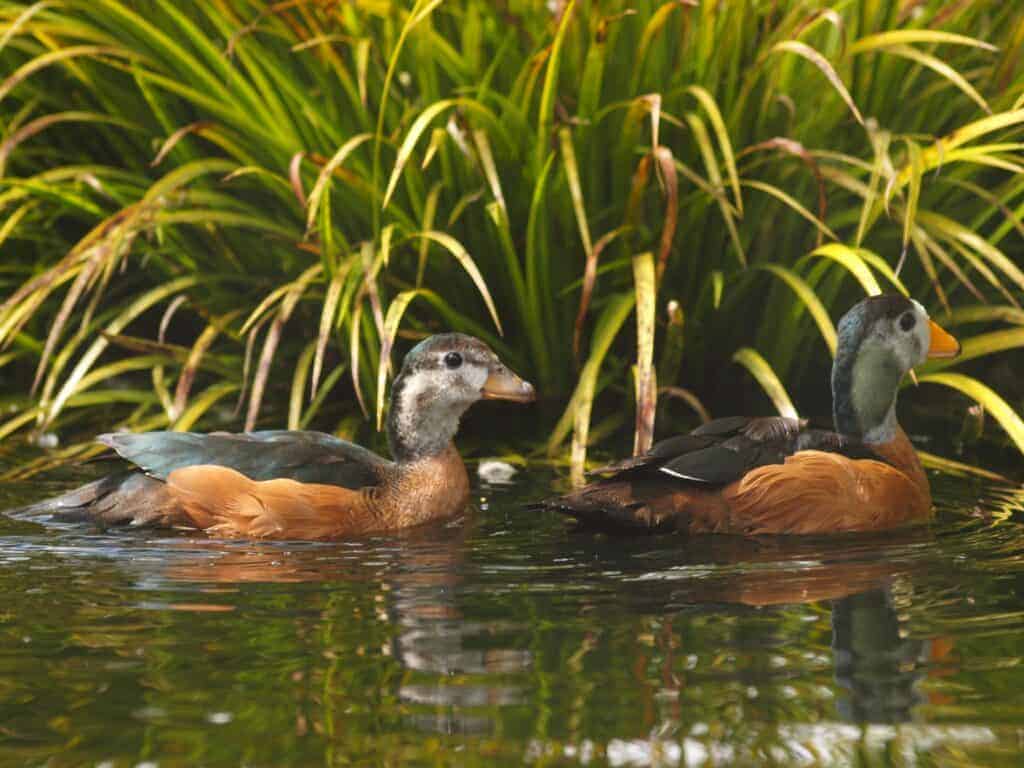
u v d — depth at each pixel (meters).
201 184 12.77
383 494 9.74
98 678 6.34
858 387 9.98
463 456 11.61
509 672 6.40
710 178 11.52
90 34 11.98
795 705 6.00
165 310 13.77
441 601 7.62
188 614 7.36
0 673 6.41
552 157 11.27
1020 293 12.97
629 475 9.45
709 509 9.28
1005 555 8.60
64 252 13.63
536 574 8.23
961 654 6.65
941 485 10.57
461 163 12.05
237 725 5.78
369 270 10.95
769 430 9.72
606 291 12.63
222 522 9.45
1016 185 12.10
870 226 11.88
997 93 12.34
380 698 6.08
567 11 10.94
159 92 12.66
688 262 12.41
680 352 11.83
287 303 11.23
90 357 11.66
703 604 7.53
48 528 9.45
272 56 12.13
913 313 10.02
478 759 5.44
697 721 5.80
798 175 12.20
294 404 11.57
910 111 12.55
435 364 10.02
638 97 11.88
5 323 11.63
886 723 5.79
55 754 5.50
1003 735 5.67
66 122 13.58
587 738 5.64
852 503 9.30
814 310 11.11
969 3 11.89
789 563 8.45
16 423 11.80
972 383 11.31
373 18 12.41
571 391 12.89
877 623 7.16
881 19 12.08
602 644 6.81
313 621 7.22
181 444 9.83
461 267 12.55
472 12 11.83
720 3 12.01
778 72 11.88
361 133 12.36
